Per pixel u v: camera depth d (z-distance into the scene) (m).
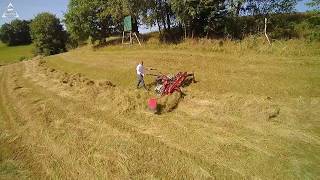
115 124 13.85
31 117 15.96
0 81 27.97
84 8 40.72
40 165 10.98
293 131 11.44
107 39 46.84
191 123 13.01
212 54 24.77
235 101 14.27
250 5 27.81
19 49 90.19
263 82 16.97
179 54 26.47
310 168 9.23
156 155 10.83
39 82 24.36
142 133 12.66
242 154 10.33
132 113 14.82
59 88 21.27
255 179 8.98
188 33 32.41
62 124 14.50
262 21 27.70
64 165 10.83
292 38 24.92
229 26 29.00
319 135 11.00
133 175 9.80
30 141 13.04
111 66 26.88
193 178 9.34
